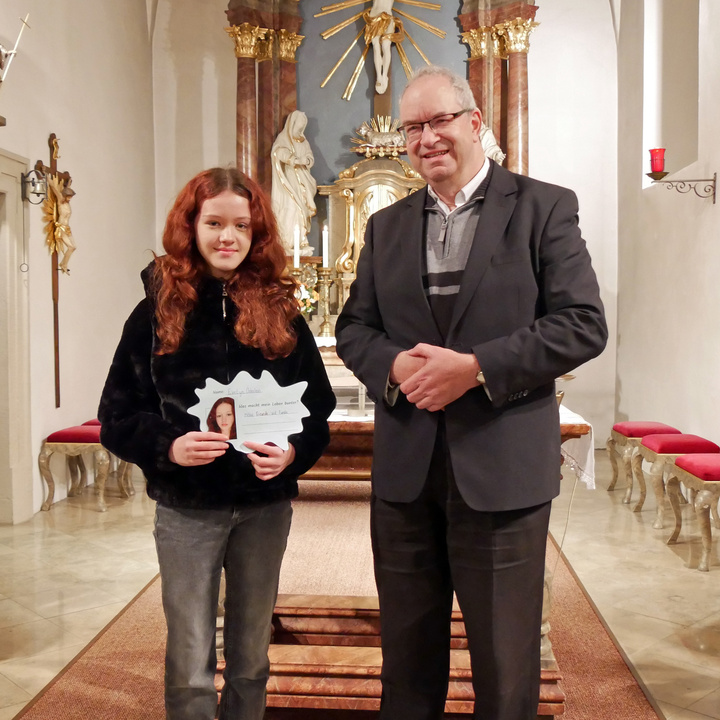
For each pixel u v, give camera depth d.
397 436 2.01
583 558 4.59
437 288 1.99
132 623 3.62
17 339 5.31
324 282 7.80
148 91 8.34
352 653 2.77
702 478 4.36
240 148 7.90
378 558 2.09
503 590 1.91
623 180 7.96
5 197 5.21
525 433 1.90
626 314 7.81
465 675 2.66
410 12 8.14
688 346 5.94
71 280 6.28
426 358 1.86
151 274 2.04
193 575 1.95
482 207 1.97
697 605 3.86
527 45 7.75
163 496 1.96
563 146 8.33
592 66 8.27
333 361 5.52
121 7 7.50
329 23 8.18
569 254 1.89
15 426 5.29
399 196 7.85
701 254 5.65
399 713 2.06
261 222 2.05
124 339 2.04
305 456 2.07
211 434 1.89
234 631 2.06
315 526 3.96
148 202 8.31
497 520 1.90
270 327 2.02
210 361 1.99
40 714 2.79
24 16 5.45
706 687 3.01
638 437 5.82
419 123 1.93
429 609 2.05
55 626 3.60
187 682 1.93
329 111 8.20
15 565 4.45
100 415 2.03
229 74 8.53
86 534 5.05
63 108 6.11
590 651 3.34
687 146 6.55
